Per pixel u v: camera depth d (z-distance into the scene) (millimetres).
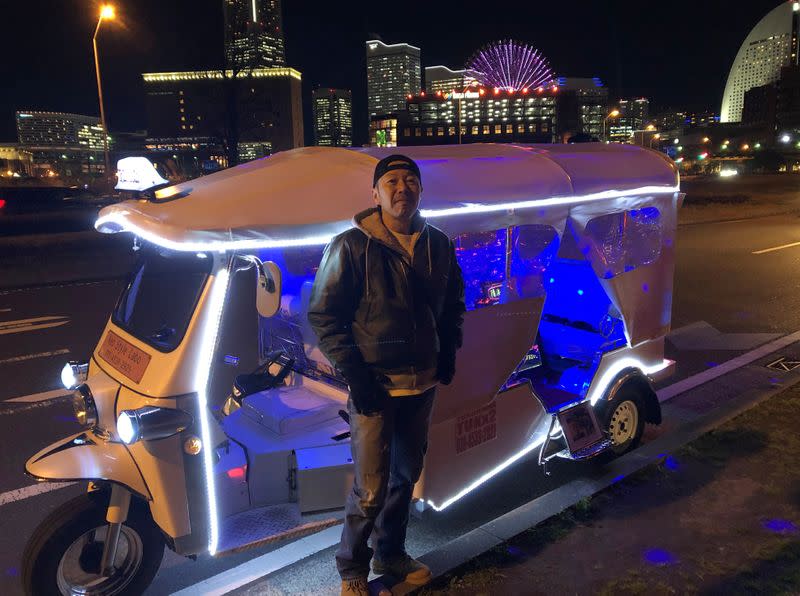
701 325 8352
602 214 3930
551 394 4184
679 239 17547
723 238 17578
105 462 2680
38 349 7797
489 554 3111
